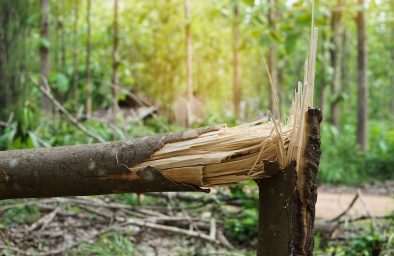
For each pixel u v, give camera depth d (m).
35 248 3.97
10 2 5.73
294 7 7.14
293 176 1.80
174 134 1.92
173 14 10.60
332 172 9.55
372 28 16.89
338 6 9.47
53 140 5.89
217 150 1.85
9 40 5.74
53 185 2.05
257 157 1.82
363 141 11.10
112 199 5.30
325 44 10.54
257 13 7.23
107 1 12.67
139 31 10.92
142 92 10.74
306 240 1.81
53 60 10.65
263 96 14.01
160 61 10.80
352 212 6.29
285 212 1.82
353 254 3.95
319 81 10.62
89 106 9.02
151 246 4.26
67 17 10.98
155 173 1.90
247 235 4.59
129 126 7.45
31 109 5.77
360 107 11.12
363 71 11.17
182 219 4.58
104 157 1.97
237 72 11.27
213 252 4.14
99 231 4.47
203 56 11.84
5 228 4.20
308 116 1.79
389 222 4.76
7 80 5.70
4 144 5.16
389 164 10.34
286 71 14.90
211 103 11.18
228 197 5.07
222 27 11.90
